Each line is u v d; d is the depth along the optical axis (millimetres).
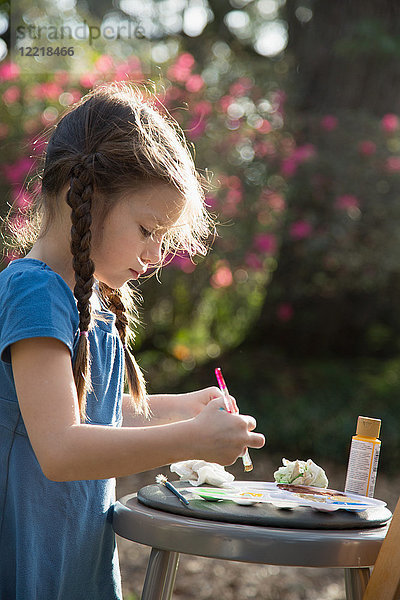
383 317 5133
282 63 5156
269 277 4875
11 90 4004
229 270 4285
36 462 1096
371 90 5035
